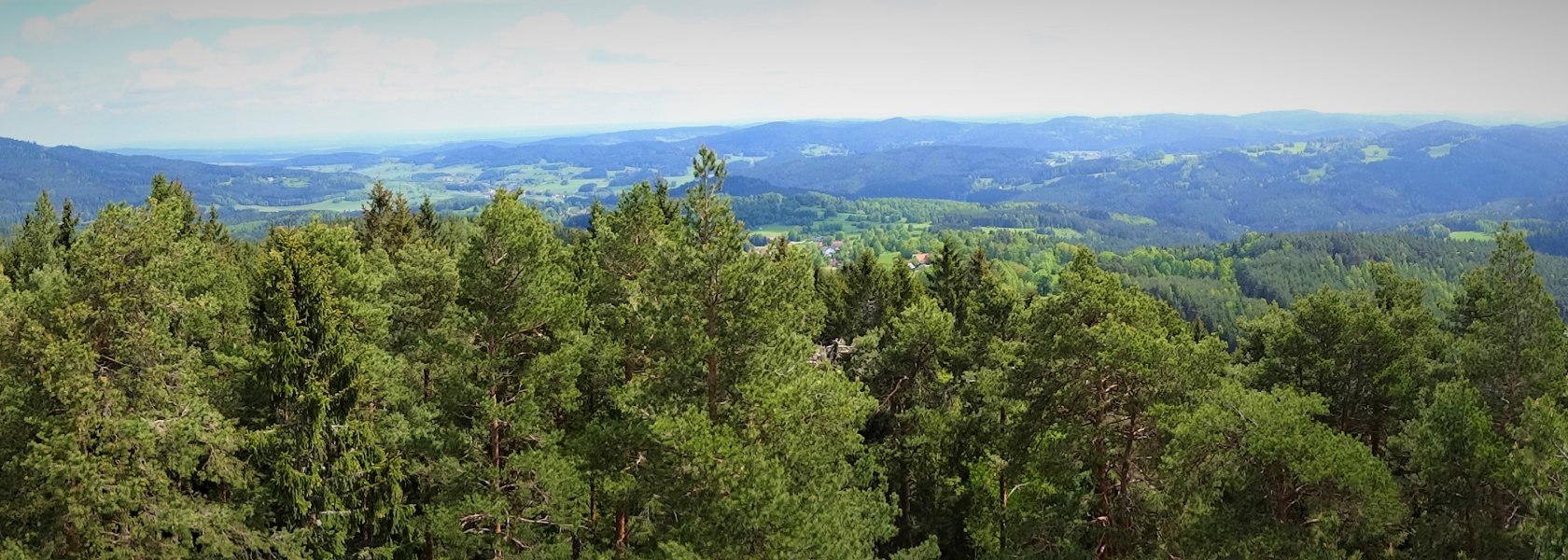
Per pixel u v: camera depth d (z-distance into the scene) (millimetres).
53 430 18422
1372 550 23156
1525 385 28688
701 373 23312
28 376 19562
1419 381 31984
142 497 19578
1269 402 23047
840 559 19859
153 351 20172
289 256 22938
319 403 22141
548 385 24266
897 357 35062
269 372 22328
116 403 19188
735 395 22859
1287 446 21047
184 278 26359
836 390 22750
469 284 24172
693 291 22766
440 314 29312
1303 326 33781
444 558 24281
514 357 24906
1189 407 24062
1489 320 30844
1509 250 29469
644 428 21844
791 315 24156
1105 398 25641
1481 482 22406
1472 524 22562
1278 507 22484
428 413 25438
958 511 37594
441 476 24000
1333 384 32875
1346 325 32344
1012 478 29359
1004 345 29578
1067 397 25672
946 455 35469
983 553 34781
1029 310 29438
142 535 19359
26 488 19391
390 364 25531
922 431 34406
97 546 18969
